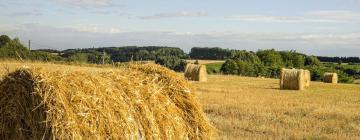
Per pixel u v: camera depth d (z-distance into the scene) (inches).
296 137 478.6
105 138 265.9
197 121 334.6
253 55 3228.3
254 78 1829.5
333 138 478.6
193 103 334.6
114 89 282.8
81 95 258.2
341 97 971.3
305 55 3663.9
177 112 325.1
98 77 282.7
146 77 318.7
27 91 249.3
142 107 296.2
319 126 552.4
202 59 3543.3
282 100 839.7
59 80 254.7
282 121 577.9
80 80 265.4
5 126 251.6
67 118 245.0
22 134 247.1
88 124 255.9
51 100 244.2
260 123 557.0
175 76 331.9
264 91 1075.3
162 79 327.3
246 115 619.2
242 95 911.0
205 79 1448.1
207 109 663.1
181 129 324.5
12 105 250.7
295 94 1015.0
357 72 3221.0
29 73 251.6
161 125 308.0
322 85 1555.1
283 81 1227.9
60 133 240.7
